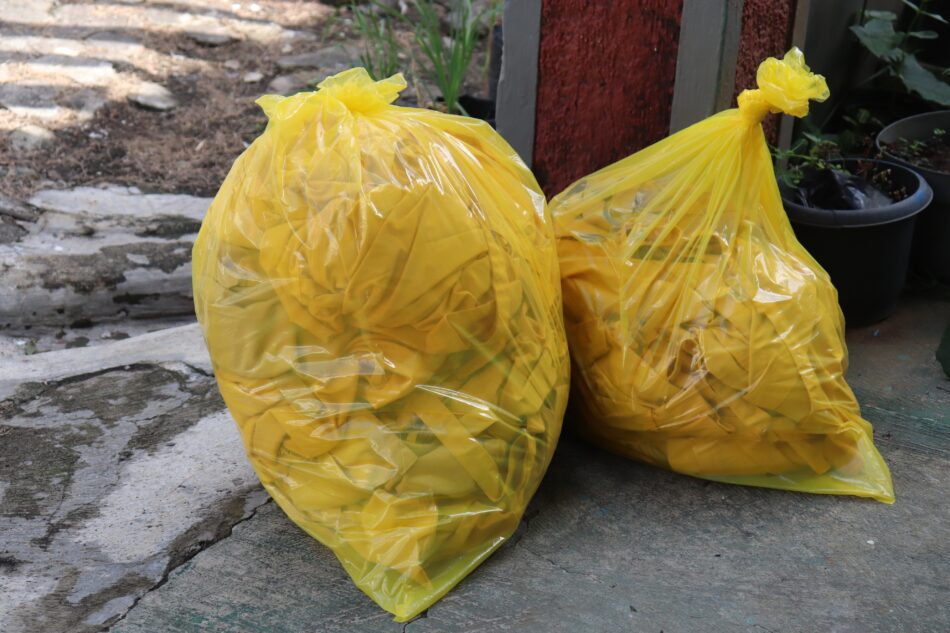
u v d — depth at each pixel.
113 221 3.02
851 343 2.27
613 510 1.72
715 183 1.68
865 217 2.13
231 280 1.46
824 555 1.61
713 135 1.69
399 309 1.41
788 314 1.63
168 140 3.54
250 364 1.49
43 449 1.95
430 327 1.43
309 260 1.39
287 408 1.48
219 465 1.89
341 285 1.39
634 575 1.57
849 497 1.74
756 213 1.72
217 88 3.89
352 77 1.51
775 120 2.40
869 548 1.62
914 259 2.53
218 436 1.99
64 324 2.67
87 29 4.18
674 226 1.70
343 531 1.53
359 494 1.50
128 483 1.84
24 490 1.82
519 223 1.61
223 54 4.14
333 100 1.49
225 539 1.68
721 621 1.47
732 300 1.63
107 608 1.52
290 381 1.47
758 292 1.64
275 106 1.49
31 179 3.21
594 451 1.89
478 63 4.22
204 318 1.52
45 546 1.67
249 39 4.28
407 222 1.39
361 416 1.46
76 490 1.82
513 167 1.68
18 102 3.59
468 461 1.50
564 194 1.92
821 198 2.27
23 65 3.84
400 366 1.44
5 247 2.82
